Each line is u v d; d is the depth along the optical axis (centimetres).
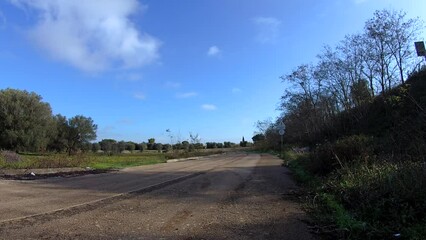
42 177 1812
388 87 3062
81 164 2695
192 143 6775
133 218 861
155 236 703
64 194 1234
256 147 8450
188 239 685
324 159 1478
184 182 1625
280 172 2094
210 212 944
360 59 4256
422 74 2669
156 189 1384
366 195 841
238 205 1046
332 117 3981
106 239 674
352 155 1360
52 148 6675
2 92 6047
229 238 696
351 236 691
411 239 623
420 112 1717
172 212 940
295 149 4112
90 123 7038
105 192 1295
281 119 6731
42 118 6194
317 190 1154
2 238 669
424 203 731
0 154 2555
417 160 1039
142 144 7850
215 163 3234
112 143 7300
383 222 732
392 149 1325
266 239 692
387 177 869
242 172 2144
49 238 674
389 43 3072
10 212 903
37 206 993
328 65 4469
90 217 864
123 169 2478
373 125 2705
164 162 3572
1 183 1511
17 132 5825
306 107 5094
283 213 929
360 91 3431
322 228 761
